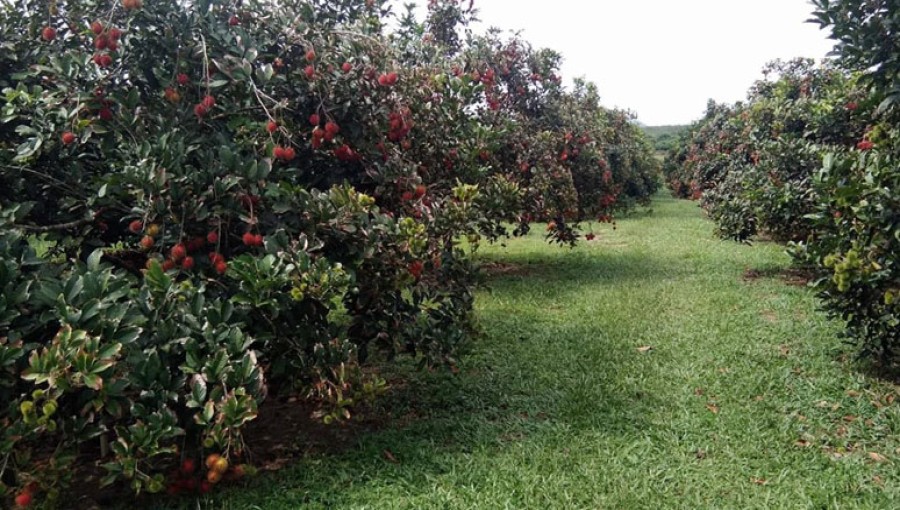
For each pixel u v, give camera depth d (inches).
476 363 194.7
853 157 181.0
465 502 117.0
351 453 135.4
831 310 183.0
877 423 152.4
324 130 151.3
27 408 86.8
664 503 118.7
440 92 213.6
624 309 261.9
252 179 128.0
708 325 234.8
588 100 551.5
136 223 121.2
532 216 321.4
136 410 100.0
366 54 163.5
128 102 132.7
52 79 139.8
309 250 127.1
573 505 116.6
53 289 101.4
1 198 134.4
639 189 816.3
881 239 162.9
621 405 163.2
